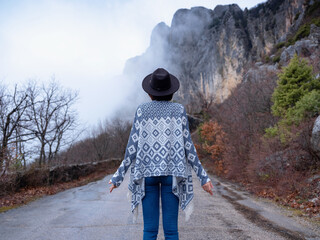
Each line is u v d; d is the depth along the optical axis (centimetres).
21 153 805
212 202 600
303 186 616
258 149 971
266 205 557
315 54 2364
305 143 754
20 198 699
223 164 1487
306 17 4025
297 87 1068
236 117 1716
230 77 7556
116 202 616
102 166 1816
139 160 162
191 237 319
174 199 161
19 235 346
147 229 159
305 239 308
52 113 1216
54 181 1063
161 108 170
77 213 494
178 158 164
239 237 317
